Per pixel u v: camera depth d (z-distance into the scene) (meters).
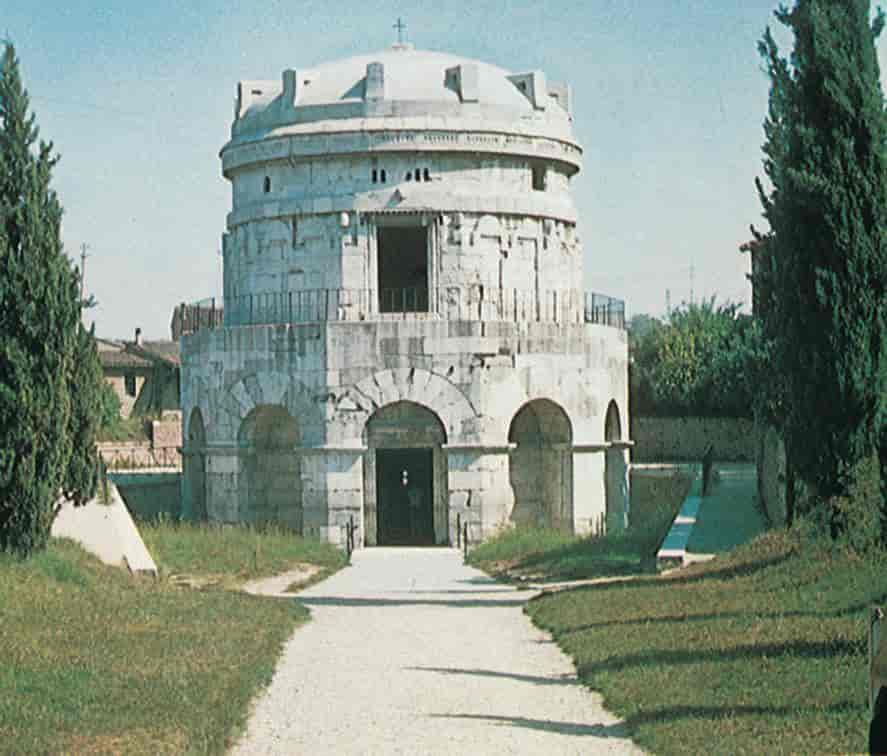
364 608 31.69
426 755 16.75
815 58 28.30
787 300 28.84
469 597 34.06
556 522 51.81
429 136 51.88
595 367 52.28
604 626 25.36
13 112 28.81
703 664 20.72
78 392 30.27
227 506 51.53
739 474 61.00
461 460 49.47
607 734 17.69
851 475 28.33
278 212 52.69
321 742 17.55
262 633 25.66
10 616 24.44
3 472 28.08
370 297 52.00
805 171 28.17
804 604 24.69
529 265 53.34
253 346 50.91
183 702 19.08
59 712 18.44
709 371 76.31
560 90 57.69
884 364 28.16
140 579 31.84
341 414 49.47
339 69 54.75
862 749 15.42
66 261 29.09
